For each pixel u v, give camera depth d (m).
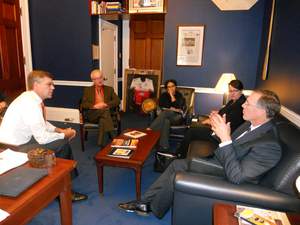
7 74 4.09
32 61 4.65
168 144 3.13
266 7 3.55
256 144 1.44
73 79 4.59
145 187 2.40
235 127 2.72
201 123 3.04
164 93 3.74
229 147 1.47
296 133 1.49
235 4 3.76
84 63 4.47
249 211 1.09
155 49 5.59
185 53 4.11
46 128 2.07
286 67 2.37
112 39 5.22
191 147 2.45
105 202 2.13
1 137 1.98
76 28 4.37
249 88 3.98
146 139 2.49
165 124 3.14
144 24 5.53
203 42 4.01
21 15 4.30
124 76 5.65
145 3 4.13
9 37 4.09
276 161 1.38
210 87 4.12
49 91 2.03
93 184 2.44
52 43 4.54
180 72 4.20
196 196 1.46
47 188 1.11
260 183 1.45
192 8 3.94
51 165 1.27
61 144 2.12
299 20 2.10
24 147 1.95
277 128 1.65
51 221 1.85
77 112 4.69
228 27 3.87
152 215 1.96
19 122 1.97
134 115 5.40
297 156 1.29
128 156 2.06
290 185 1.29
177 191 1.49
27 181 1.08
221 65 4.01
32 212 1.06
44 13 4.45
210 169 1.71
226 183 1.41
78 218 1.91
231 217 1.06
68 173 1.30
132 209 1.99
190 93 3.85
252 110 1.53
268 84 3.04
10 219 0.94
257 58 3.85
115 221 1.89
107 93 3.58
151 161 3.03
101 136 3.20
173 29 4.08
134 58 5.77
